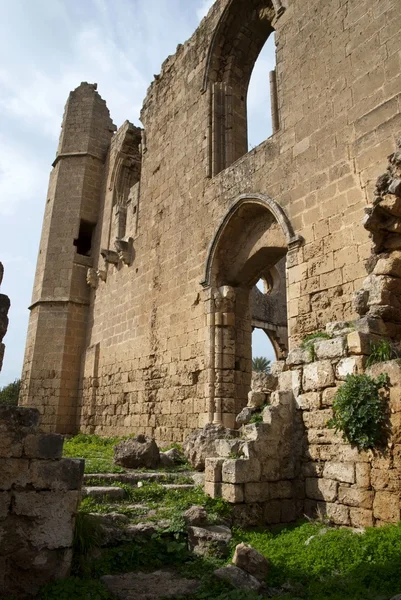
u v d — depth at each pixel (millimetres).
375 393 7246
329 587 5223
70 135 27766
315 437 8383
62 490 5730
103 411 20547
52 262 25266
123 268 21266
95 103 28344
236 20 17156
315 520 7871
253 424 8656
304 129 12641
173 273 17281
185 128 18359
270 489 8281
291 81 13430
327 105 12102
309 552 6203
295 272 11906
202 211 16250
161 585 5535
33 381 23438
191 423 14758
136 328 19141
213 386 14102
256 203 13695
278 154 13352
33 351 23859
